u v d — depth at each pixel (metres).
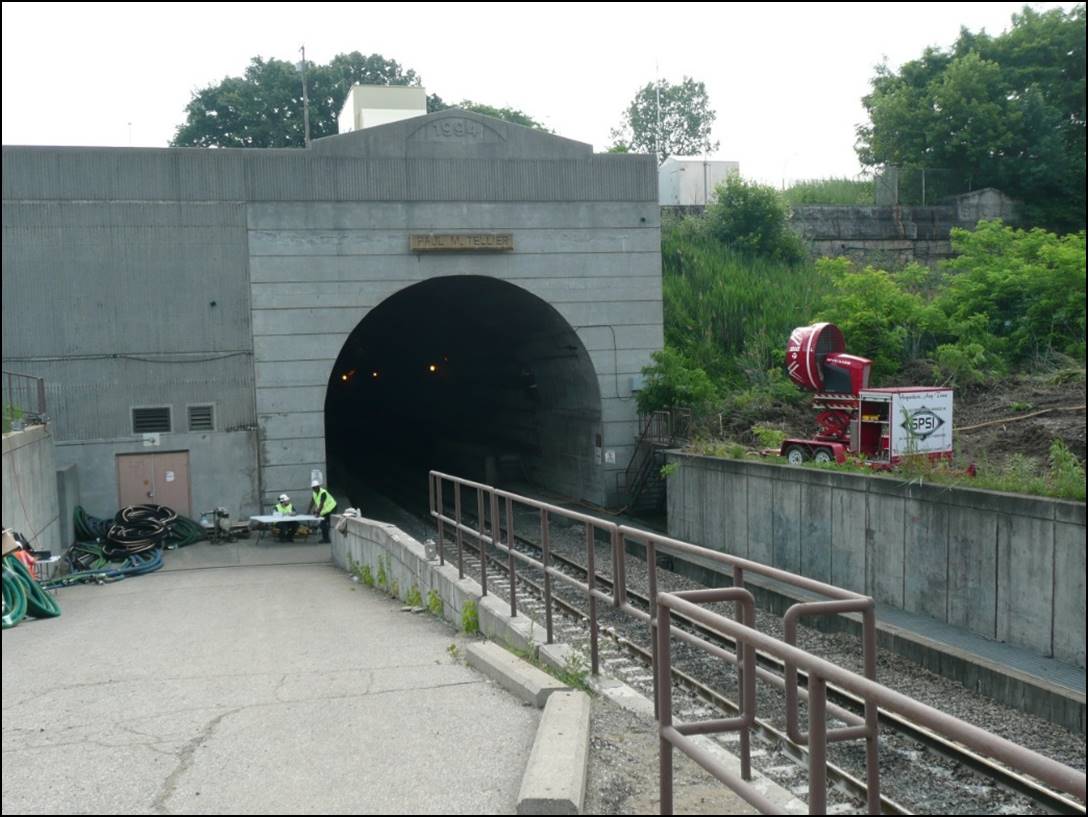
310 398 25.36
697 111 79.75
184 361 24.69
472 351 39.56
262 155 24.92
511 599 9.23
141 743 5.71
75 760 5.41
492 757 5.25
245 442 25.03
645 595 15.77
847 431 19.55
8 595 11.92
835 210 39.09
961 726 2.80
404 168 25.73
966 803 6.87
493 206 26.33
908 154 42.34
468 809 4.51
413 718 6.08
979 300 30.66
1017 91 41.31
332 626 10.77
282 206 25.06
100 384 24.27
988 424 22.08
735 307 32.94
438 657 8.37
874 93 44.66
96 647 9.61
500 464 36.28
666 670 4.35
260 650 9.05
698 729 4.43
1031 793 6.95
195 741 5.71
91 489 24.27
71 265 23.98
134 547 21.80
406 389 51.09
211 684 7.40
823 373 19.92
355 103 31.83
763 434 22.47
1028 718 9.74
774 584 15.55
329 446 54.72
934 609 14.38
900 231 39.09
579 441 29.83
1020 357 29.00
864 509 16.00
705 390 26.36
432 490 12.62
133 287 24.36
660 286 27.58
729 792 4.77
